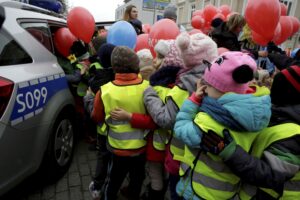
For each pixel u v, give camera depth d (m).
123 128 1.86
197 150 1.37
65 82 2.85
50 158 2.51
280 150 1.17
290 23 4.13
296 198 1.25
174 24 2.74
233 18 3.17
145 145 1.96
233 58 1.23
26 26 2.47
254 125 1.16
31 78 2.17
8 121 1.87
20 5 2.61
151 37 2.74
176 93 1.65
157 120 1.68
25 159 2.11
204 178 1.33
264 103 1.18
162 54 1.91
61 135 2.76
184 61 1.71
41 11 3.12
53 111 2.46
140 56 2.43
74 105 3.02
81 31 3.17
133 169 2.05
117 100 1.82
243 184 1.36
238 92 1.25
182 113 1.43
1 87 1.82
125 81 1.87
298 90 1.27
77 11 3.12
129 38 2.68
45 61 2.58
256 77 1.34
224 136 1.20
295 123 1.23
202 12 6.20
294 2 12.70
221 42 3.19
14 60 2.13
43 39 2.73
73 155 3.18
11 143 1.92
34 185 2.64
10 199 2.40
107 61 2.17
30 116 2.12
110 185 2.01
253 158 1.20
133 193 2.16
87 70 3.02
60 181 2.73
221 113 1.21
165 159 1.87
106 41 2.83
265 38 2.94
